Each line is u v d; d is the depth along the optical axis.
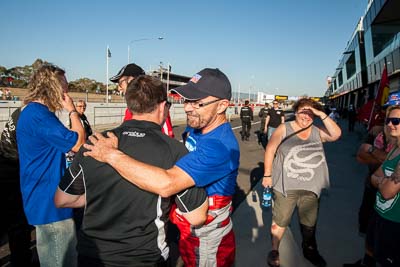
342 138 15.31
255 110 48.34
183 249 1.89
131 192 1.38
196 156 1.47
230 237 1.90
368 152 3.10
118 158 1.33
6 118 12.30
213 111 1.74
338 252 3.39
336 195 5.36
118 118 20.75
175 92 1.74
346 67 47.81
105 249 1.41
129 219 1.39
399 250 2.15
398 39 17.80
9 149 2.43
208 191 1.76
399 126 2.22
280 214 2.99
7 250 3.17
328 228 4.00
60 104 2.17
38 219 2.05
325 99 80.75
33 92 2.11
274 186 3.03
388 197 2.12
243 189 5.69
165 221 1.49
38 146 2.00
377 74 23.77
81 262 1.46
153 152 1.44
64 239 2.13
